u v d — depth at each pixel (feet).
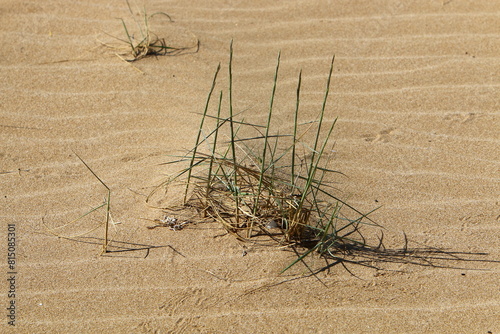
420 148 8.97
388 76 10.41
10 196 8.14
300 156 8.68
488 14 11.82
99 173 8.54
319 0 12.39
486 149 8.93
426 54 10.89
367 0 12.34
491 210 7.91
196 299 6.77
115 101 9.91
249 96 9.95
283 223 7.68
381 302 6.75
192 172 8.32
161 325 6.48
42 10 12.04
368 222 7.73
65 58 10.86
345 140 9.09
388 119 9.52
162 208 7.93
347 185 8.26
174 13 12.07
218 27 11.69
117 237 7.54
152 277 7.02
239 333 6.40
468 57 10.78
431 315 6.61
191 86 10.24
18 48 11.02
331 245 7.41
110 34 11.44
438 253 7.34
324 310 6.66
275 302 6.75
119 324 6.49
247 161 8.44
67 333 6.39
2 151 8.89
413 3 12.24
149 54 10.98
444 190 8.23
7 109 9.67
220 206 7.89
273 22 11.83
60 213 7.90
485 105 9.75
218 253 7.32
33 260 7.23
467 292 6.87
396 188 8.26
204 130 9.21
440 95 9.97
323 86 10.19
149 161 8.72
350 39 11.30
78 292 6.84
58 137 9.19
